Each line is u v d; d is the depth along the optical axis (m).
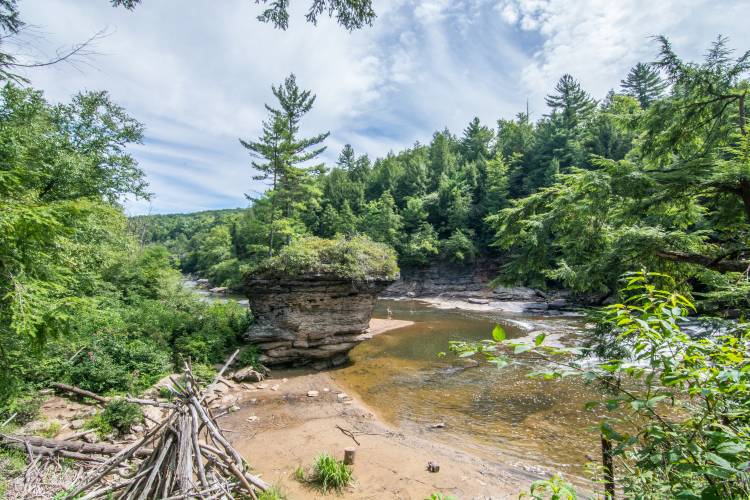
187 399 5.18
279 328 17.17
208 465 5.54
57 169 11.38
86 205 4.99
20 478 6.05
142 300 19.61
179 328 16.28
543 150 49.44
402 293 50.16
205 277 69.50
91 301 5.23
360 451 9.35
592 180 6.86
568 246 8.43
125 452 5.12
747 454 1.47
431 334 25.97
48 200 11.09
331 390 14.35
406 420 11.66
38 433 7.92
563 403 12.50
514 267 8.65
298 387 14.55
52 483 6.00
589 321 5.32
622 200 7.81
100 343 12.34
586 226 7.94
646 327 1.68
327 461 8.05
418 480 8.03
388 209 54.25
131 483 4.70
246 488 5.33
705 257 6.94
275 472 8.26
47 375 10.05
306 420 11.42
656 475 2.12
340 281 17.34
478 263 49.38
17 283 4.34
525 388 14.16
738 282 5.27
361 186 68.94
